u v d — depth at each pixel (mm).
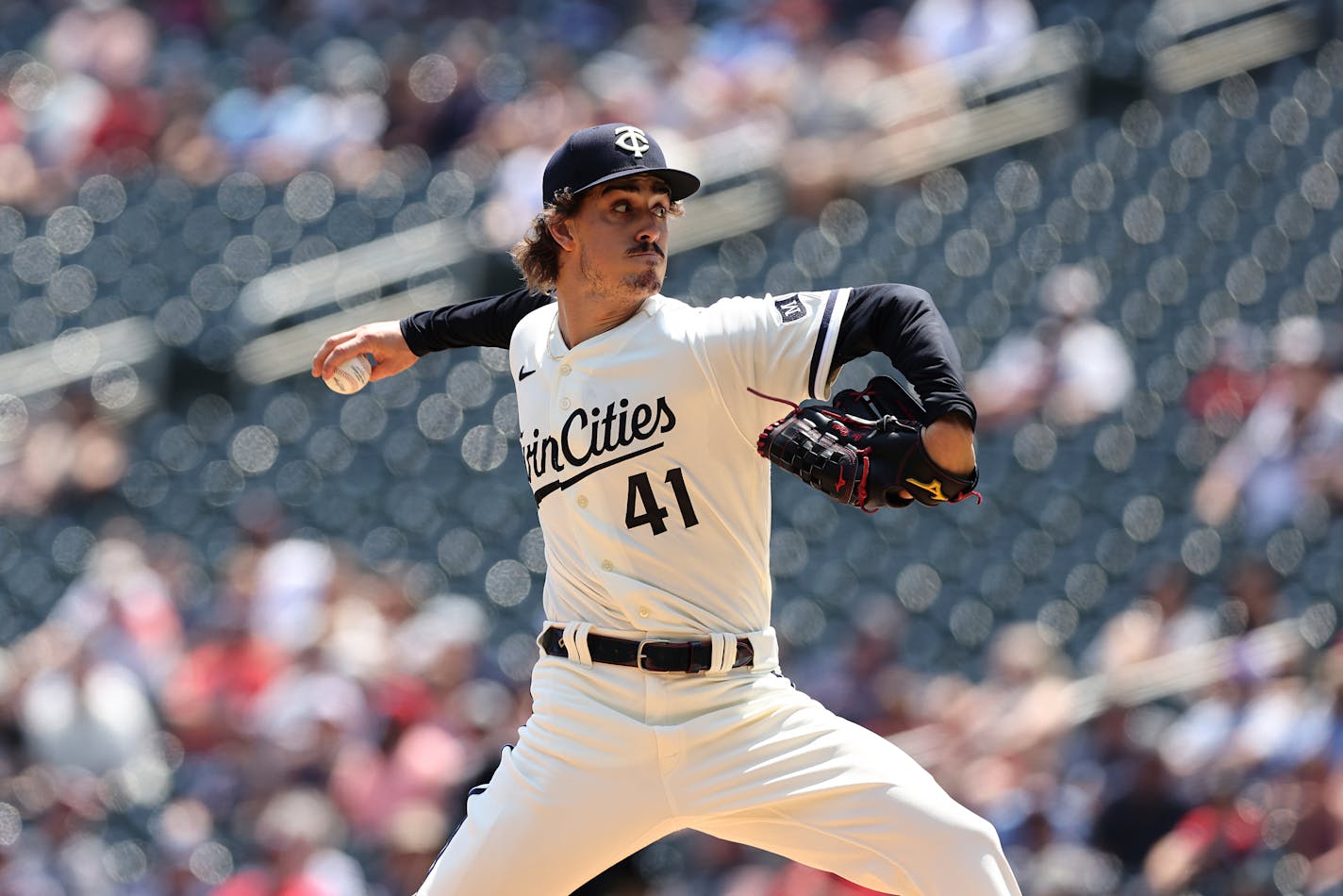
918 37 35844
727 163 33406
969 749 25844
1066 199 34188
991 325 33094
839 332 11266
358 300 32062
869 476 10789
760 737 11664
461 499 31016
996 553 30156
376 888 24703
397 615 28234
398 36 38438
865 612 28453
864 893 23922
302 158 35031
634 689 11727
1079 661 28859
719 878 24719
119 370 31594
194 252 33844
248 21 38938
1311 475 29516
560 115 34531
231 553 30219
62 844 25344
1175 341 32969
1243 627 27250
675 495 11602
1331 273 34344
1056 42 35156
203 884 25000
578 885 12133
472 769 25766
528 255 11953
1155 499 30391
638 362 11594
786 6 37438
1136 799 24734
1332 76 36312
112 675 26594
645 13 39344
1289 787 24297
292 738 25625
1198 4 36188
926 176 33969
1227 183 34969
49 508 30594
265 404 31547
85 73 37094
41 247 34031
